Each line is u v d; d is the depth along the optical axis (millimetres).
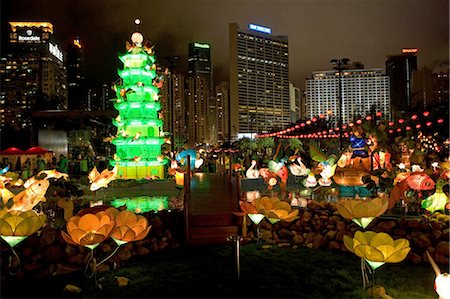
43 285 7879
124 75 28797
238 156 43344
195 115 156125
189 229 10570
